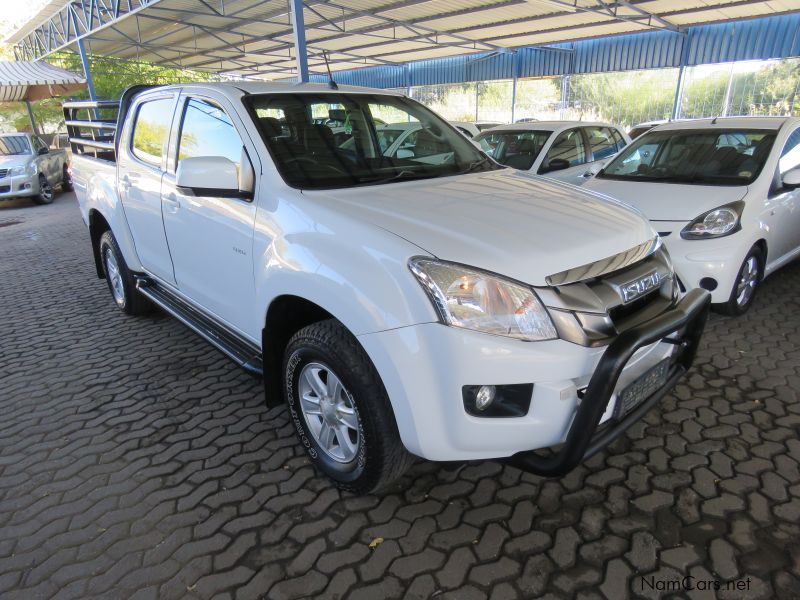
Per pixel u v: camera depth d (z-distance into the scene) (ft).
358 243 6.72
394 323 6.22
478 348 5.99
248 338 9.45
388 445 6.93
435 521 7.40
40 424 10.22
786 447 8.63
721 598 6.05
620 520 7.26
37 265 22.61
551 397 6.17
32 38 68.23
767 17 44.70
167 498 8.07
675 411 9.71
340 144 9.29
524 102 71.72
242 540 7.20
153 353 13.24
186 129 10.33
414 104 11.51
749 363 11.30
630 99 60.34
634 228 7.61
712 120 16.56
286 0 42.42
